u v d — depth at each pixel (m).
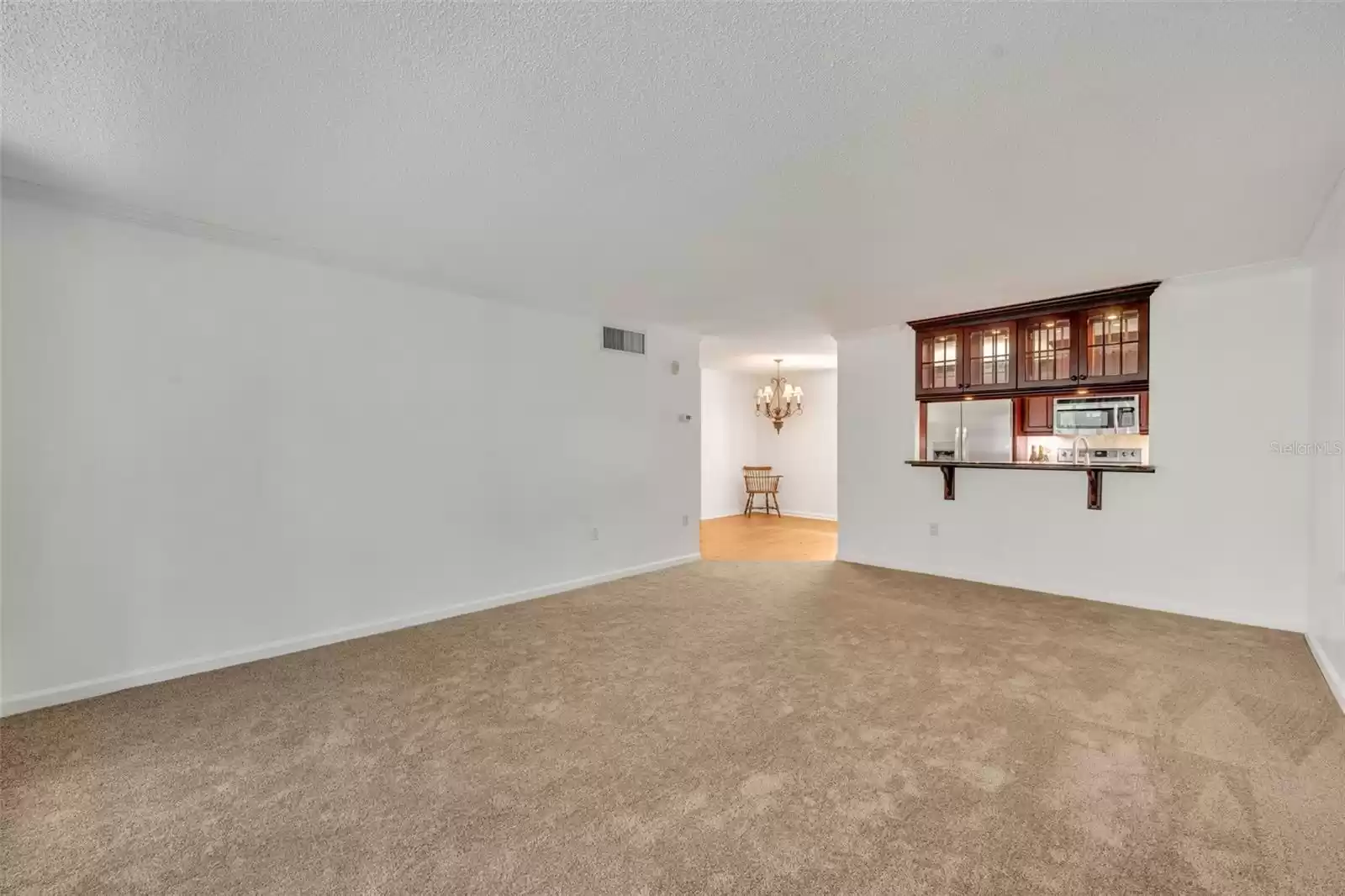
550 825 2.00
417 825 2.00
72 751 2.47
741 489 10.57
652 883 1.74
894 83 1.86
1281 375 3.94
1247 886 1.70
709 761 2.38
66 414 2.94
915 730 2.62
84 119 2.09
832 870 1.79
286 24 1.59
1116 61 1.75
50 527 2.90
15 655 2.82
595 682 3.15
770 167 2.44
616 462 5.52
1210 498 4.21
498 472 4.66
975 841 1.90
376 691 3.05
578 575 5.20
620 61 1.75
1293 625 3.92
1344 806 2.06
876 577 5.52
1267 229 3.19
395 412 4.08
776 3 1.51
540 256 3.64
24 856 1.85
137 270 3.12
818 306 5.00
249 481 3.47
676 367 6.09
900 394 5.81
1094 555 4.73
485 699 2.95
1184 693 2.98
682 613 4.41
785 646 3.69
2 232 2.78
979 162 2.39
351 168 2.46
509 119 2.08
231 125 2.13
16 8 1.51
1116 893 1.68
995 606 4.53
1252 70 1.78
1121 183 2.60
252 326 3.48
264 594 3.53
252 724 2.70
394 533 4.08
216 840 1.93
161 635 3.20
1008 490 5.18
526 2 1.50
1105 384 4.60
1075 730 2.61
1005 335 5.11
